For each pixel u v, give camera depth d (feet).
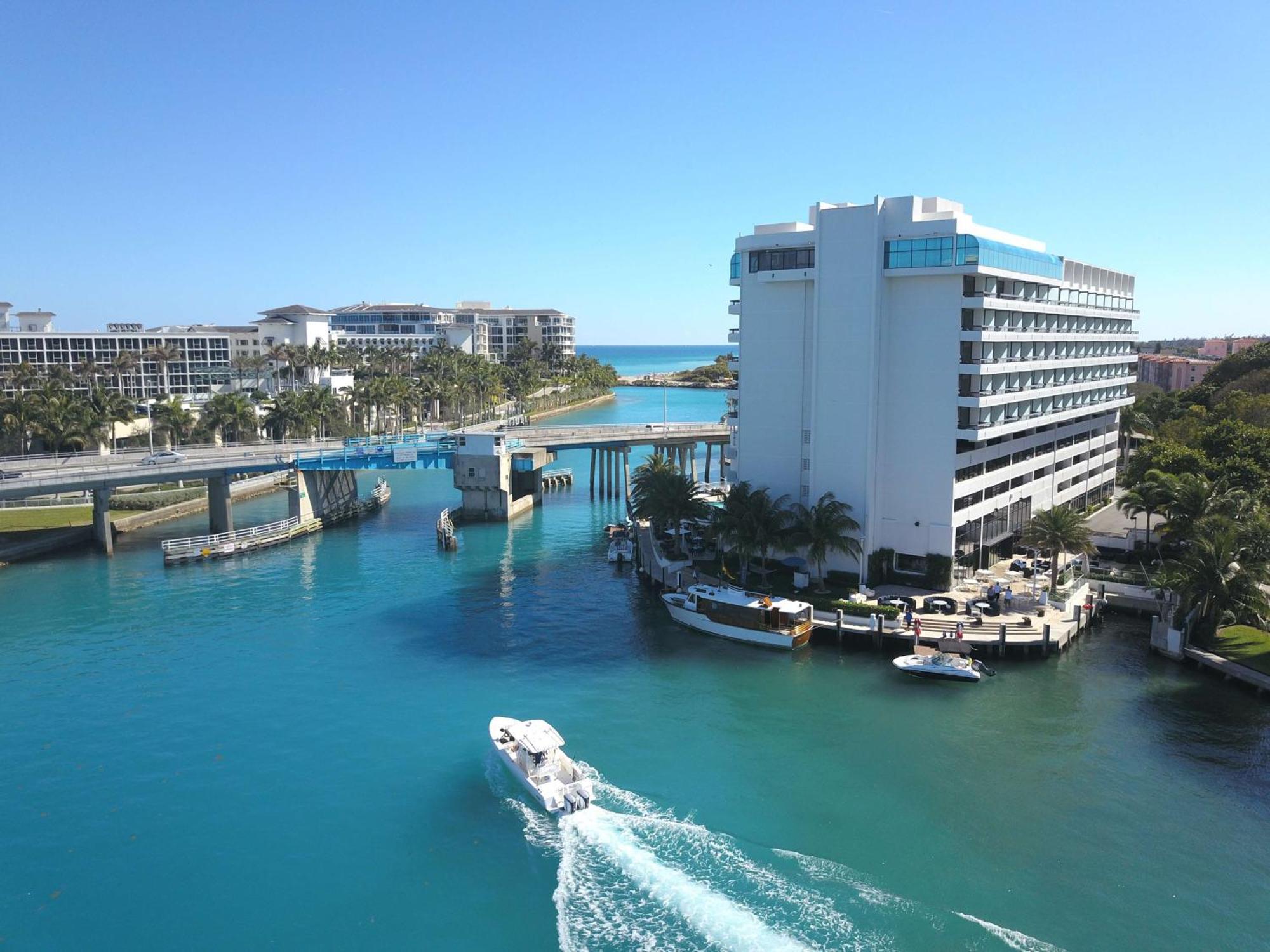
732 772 167.53
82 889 134.72
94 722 190.70
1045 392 300.20
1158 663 221.05
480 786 163.43
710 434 488.44
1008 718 190.39
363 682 213.25
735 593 251.60
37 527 372.79
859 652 231.91
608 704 199.52
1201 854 141.49
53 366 549.13
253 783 165.07
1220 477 297.74
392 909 129.49
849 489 268.62
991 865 138.31
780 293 282.36
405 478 565.94
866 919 125.29
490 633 250.37
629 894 131.44
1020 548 301.43
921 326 257.14
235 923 126.93
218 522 382.63
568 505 471.21
